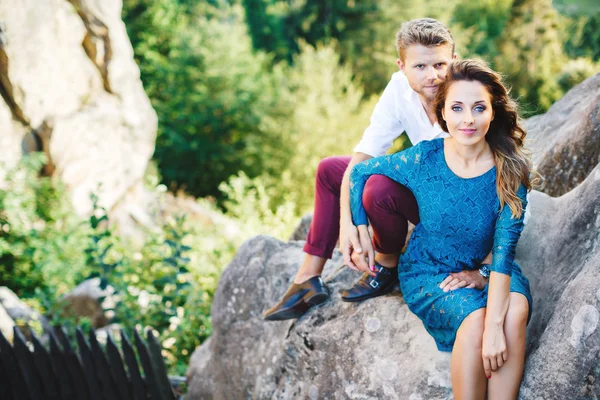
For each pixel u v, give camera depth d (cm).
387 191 244
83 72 1048
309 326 282
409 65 243
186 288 518
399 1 2088
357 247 248
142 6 1767
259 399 304
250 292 330
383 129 263
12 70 927
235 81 1742
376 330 257
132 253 702
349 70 1911
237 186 1002
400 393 238
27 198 882
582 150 287
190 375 385
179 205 1191
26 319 575
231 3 2109
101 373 347
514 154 218
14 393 356
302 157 1661
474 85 212
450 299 220
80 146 1019
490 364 204
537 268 247
